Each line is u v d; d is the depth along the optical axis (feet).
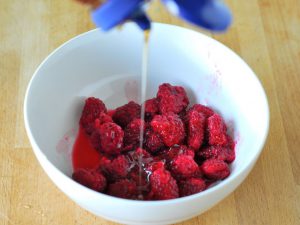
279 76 0.86
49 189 0.71
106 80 0.79
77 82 0.75
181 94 0.75
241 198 0.71
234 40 0.90
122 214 0.59
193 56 0.76
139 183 0.66
